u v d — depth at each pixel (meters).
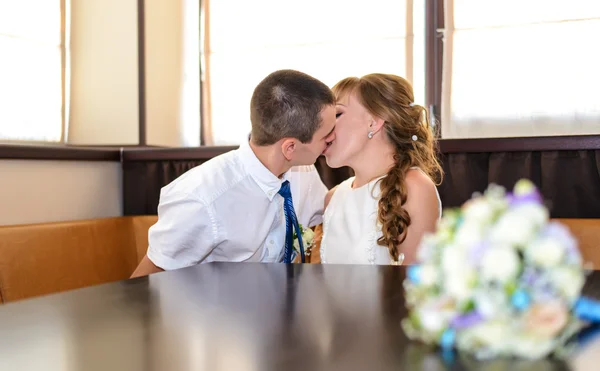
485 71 3.09
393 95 2.02
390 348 0.71
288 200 2.02
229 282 1.17
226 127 3.60
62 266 2.66
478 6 3.10
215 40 3.60
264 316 0.88
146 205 3.37
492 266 0.62
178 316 0.89
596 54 2.92
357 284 1.13
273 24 3.48
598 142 2.51
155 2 3.46
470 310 0.65
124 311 0.93
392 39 3.27
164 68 3.56
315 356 0.68
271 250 2.07
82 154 3.10
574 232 2.44
